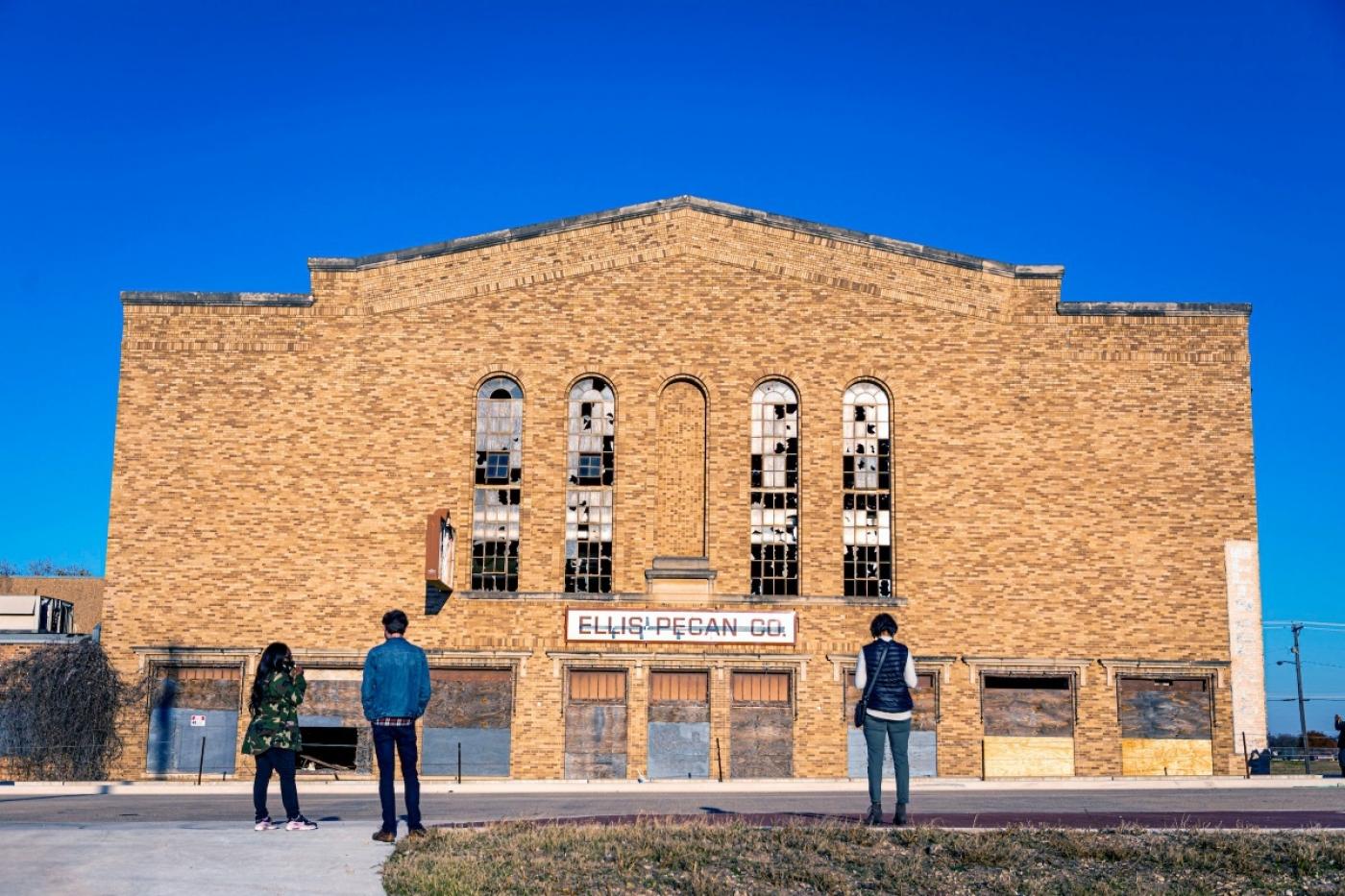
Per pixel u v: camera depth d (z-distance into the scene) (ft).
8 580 214.48
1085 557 109.09
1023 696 108.37
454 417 110.52
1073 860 45.93
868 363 111.34
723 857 45.57
